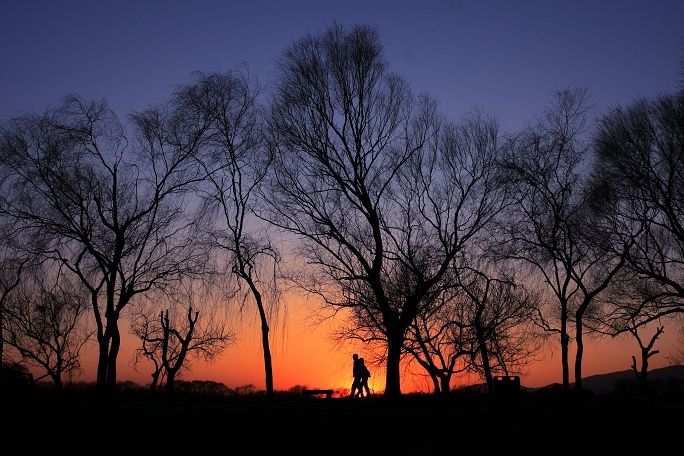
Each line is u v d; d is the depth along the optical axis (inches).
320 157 1471.5
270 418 967.0
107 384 1357.0
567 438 815.7
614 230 1499.8
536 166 1520.7
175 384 1765.5
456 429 880.3
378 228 1483.8
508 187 1497.3
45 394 1539.1
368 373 1429.6
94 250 1359.5
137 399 1494.8
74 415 1000.9
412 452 768.3
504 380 1316.4
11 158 1333.7
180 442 816.9
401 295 1467.8
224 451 776.9
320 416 990.4
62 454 754.2
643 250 1521.9
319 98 1481.3
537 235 1524.4
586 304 1507.1
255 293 1417.3
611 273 1503.4
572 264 1518.2
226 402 1304.1
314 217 1476.4
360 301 1480.1
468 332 1523.1
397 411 1059.3
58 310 1610.5
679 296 1533.0
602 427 870.4
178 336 1705.2
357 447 793.6
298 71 1481.3
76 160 1369.3
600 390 1915.6
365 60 1488.7
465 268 1496.1
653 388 1791.3
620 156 1462.8
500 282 1534.2
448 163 1502.2
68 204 1363.2
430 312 1528.1
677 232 1453.0
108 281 1375.5
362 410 1077.1
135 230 1419.8
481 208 1496.1
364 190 1487.5
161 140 1419.8
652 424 877.8
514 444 793.6
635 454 732.0
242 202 1441.9
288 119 1469.0
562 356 1502.2
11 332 1609.3
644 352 1739.7
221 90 1433.3
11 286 1419.8
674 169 1443.2
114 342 1378.0
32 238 1352.1
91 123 1382.9
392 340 1449.3
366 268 1456.7
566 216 1515.7
